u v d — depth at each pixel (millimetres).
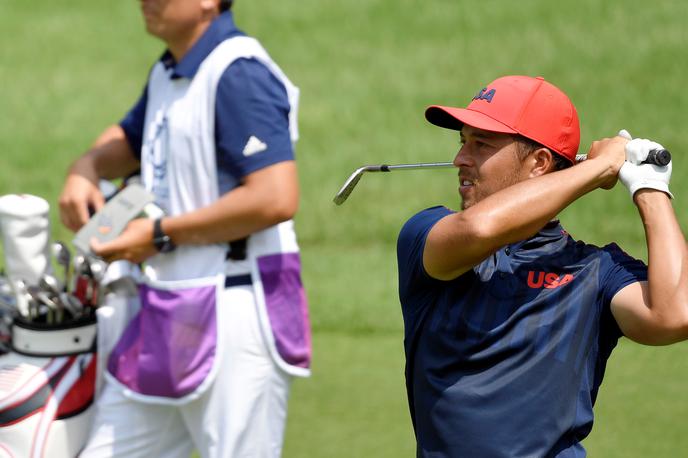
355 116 39938
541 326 10203
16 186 35375
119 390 13906
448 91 42000
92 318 14266
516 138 10492
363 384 21297
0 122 40469
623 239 30172
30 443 13875
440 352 10461
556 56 44125
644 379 21656
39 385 13922
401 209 32594
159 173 14102
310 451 18188
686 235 30125
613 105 39875
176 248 13750
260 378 13789
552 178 10094
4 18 50875
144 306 13828
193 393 13609
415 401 10750
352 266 28469
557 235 10570
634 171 10234
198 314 13555
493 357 10242
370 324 24578
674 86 41062
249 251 13695
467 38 46219
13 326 14258
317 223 31766
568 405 10227
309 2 50594
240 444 13773
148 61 46531
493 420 10188
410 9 49125
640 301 10086
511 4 48719
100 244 13570
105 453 14008
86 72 45375
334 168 35781
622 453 18219
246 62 13461
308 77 43562
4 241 14273
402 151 37125
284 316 13820
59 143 38844
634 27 45875
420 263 10539
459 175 10828
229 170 13617
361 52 45594
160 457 14188
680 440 18703
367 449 18250
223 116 13422
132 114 15672
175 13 13508
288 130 13727
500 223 9906
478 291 10359
